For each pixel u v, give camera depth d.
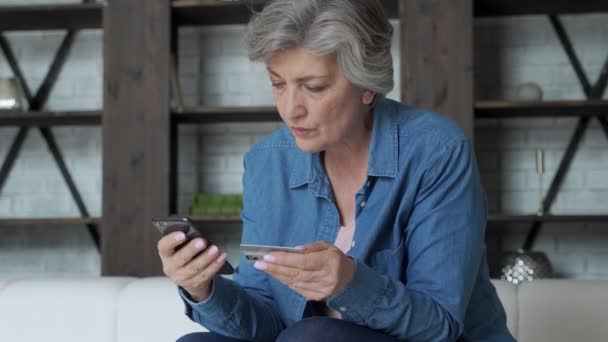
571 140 4.10
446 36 3.62
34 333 1.90
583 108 3.76
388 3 3.88
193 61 4.34
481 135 4.17
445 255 1.25
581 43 4.12
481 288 1.38
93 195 4.41
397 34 4.24
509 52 4.16
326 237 1.38
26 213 4.43
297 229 1.42
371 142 1.34
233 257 4.27
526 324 1.77
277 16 1.17
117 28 3.83
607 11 4.05
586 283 1.80
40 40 4.47
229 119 4.05
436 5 3.63
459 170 1.30
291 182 1.43
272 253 1.10
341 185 1.40
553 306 1.77
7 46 4.46
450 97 3.61
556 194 4.11
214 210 3.96
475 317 1.36
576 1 3.88
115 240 3.77
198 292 1.33
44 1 4.48
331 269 1.10
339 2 1.19
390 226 1.33
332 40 1.17
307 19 1.17
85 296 1.91
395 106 1.41
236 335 1.40
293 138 1.48
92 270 4.39
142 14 3.82
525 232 4.13
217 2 3.83
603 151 4.09
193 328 1.84
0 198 4.45
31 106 4.40
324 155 1.41
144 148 3.79
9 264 4.44
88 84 4.41
